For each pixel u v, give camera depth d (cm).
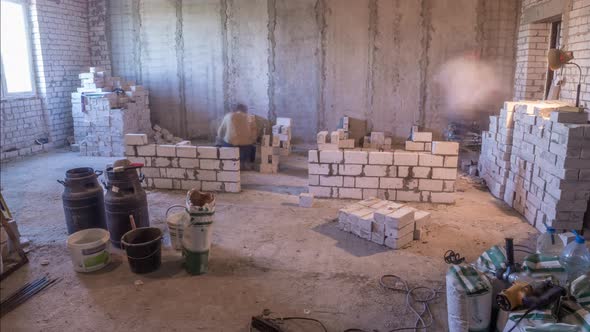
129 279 352
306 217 490
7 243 381
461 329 255
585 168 398
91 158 795
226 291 334
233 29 882
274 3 855
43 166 732
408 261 383
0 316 302
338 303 317
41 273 362
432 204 536
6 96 785
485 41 805
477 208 526
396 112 860
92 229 389
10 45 794
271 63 880
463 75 823
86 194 416
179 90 931
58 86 885
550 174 429
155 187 600
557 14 607
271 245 416
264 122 909
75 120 850
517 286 248
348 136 857
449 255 375
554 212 416
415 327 288
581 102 534
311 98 881
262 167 698
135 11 914
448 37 815
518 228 461
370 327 289
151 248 355
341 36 846
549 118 449
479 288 254
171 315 303
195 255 351
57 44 873
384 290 334
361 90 862
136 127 854
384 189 543
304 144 901
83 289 337
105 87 836
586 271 294
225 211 510
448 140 837
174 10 896
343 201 547
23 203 541
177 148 582
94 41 948
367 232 426
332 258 388
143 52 929
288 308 311
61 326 291
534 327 229
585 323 238
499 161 569
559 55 485
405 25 823
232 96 912
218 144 725
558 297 245
